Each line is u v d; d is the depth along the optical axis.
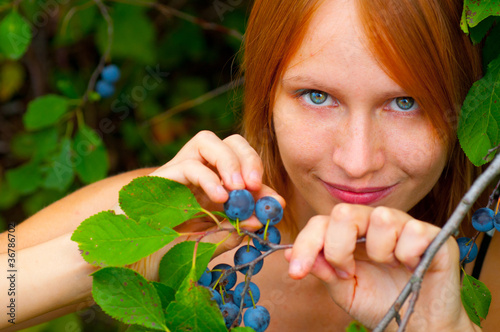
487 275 0.91
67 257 0.82
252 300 0.74
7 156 1.67
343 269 0.74
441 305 0.74
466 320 0.75
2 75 1.55
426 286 0.74
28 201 1.46
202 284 0.75
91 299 0.83
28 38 1.16
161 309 0.71
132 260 0.72
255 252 0.75
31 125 1.17
